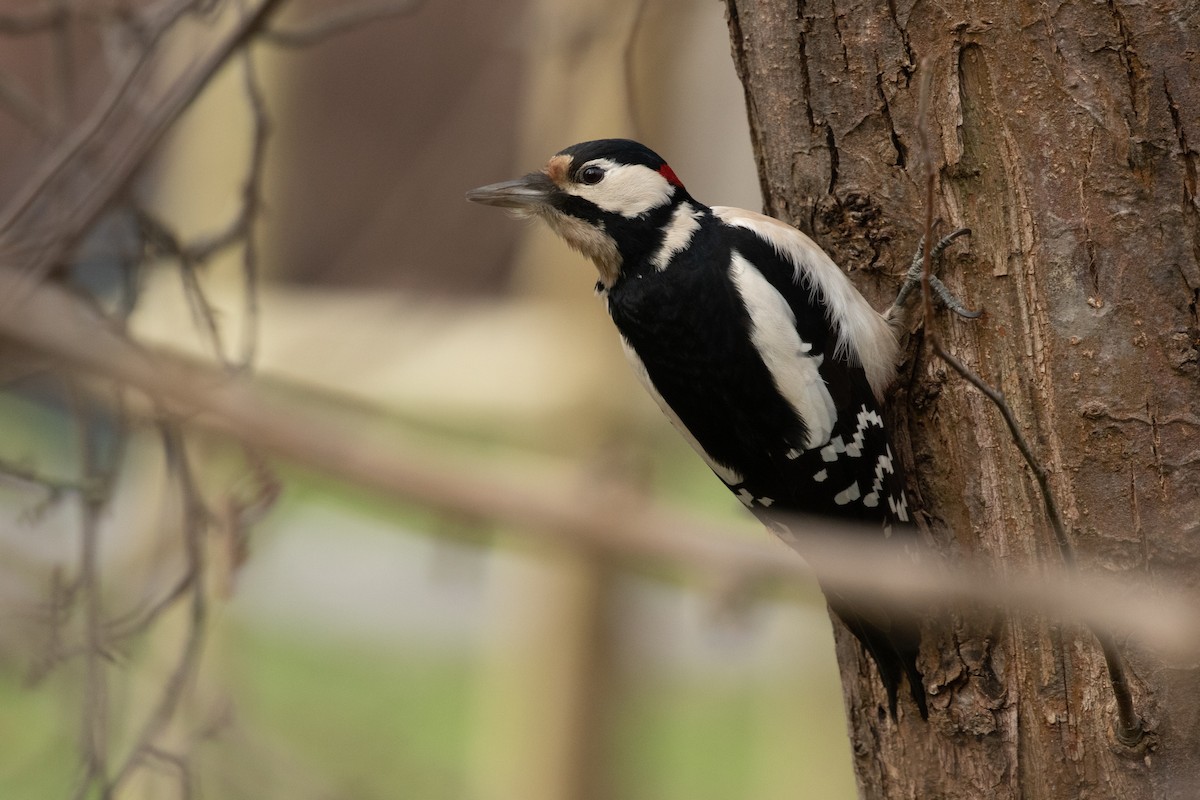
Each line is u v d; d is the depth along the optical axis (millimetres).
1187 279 5488
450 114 13164
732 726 14984
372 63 13875
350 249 13039
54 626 6375
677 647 15023
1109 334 5594
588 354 11430
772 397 6602
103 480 6836
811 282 6543
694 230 7109
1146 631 3211
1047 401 5734
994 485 5938
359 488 2990
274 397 7027
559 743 12297
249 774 7371
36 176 7605
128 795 7836
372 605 17078
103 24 8016
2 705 7168
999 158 5832
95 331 3607
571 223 7289
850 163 6379
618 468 7543
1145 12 5492
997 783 5891
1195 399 5469
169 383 3139
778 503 6836
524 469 7035
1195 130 5457
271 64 13094
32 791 7180
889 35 6113
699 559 3160
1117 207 5574
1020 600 3221
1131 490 5555
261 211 8852
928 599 3201
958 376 6016
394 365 10672
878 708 6445
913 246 6242
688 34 11250
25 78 11969
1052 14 5641
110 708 6875
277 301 11547
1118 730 5445
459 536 7086
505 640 12617
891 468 6379
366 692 15172
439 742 14398
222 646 9297
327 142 13875
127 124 8859
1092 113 5602
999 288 5871
